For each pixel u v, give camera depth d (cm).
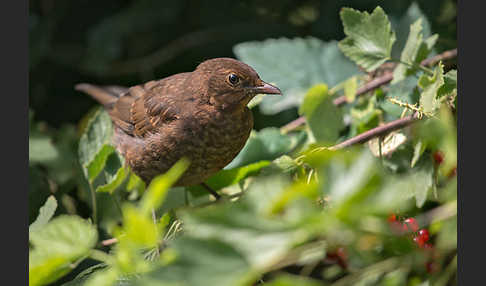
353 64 978
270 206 401
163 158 844
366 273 476
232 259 386
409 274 541
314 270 623
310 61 988
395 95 787
